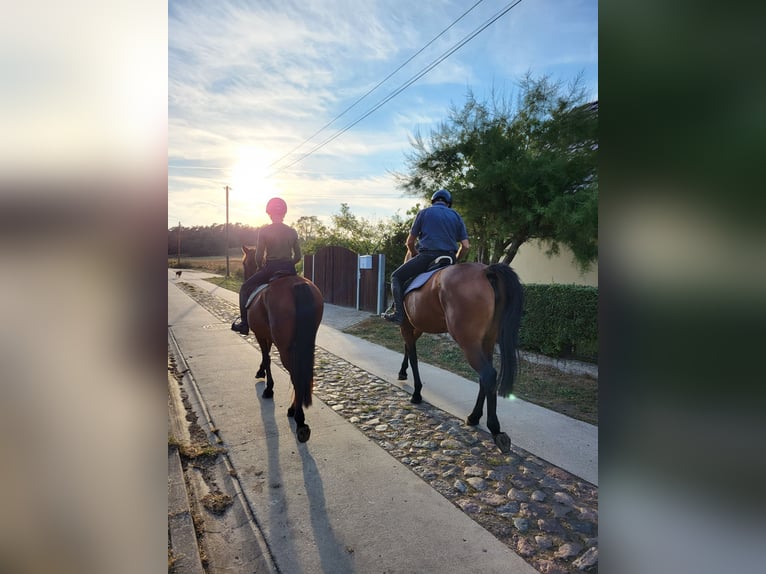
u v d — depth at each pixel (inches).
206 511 100.7
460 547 87.5
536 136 310.3
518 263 390.3
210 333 322.3
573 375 209.8
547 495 106.6
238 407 165.6
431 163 349.7
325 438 138.0
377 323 357.7
